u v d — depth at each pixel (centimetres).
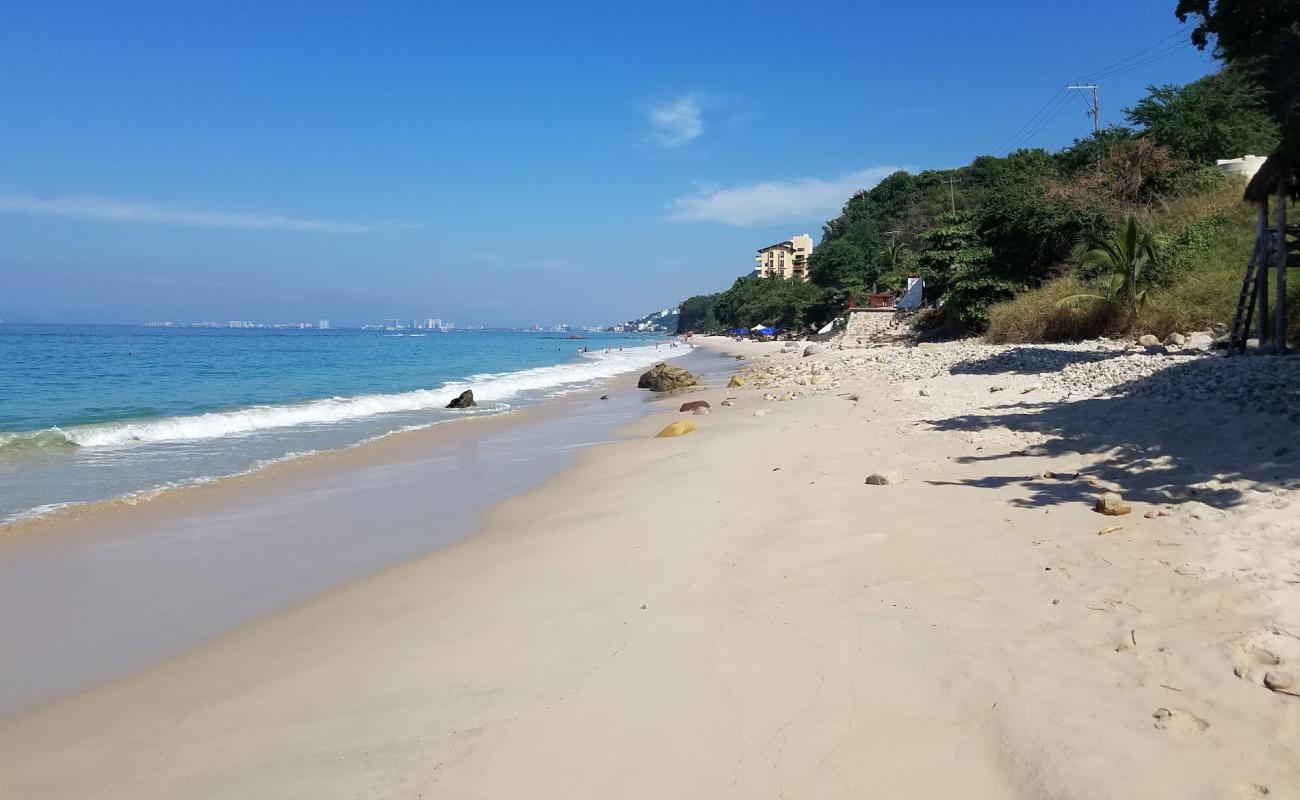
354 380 3044
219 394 2377
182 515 904
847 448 1009
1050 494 666
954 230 3631
